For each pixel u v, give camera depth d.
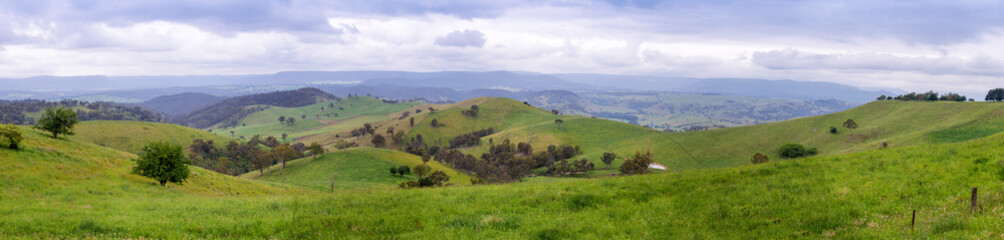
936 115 176.12
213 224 19.83
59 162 43.22
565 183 29.03
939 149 25.73
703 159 188.75
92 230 18.64
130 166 52.91
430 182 92.88
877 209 18.42
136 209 24.52
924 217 16.41
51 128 56.59
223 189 56.44
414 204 24.17
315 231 19.45
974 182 19.62
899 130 174.12
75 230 18.58
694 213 20.64
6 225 18.78
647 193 24.89
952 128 149.38
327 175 135.62
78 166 44.28
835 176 24.00
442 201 24.70
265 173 154.62
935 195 19.05
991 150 23.12
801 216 18.69
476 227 19.70
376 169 141.62
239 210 23.33
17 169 36.97
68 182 38.25
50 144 48.47
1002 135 26.81
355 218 21.31
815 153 169.75
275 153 159.12
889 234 15.19
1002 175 19.66
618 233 18.64
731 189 23.91
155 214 22.52
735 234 17.61
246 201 26.88
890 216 17.45
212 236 18.31
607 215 21.36
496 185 31.05
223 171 186.50
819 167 26.38
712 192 23.67
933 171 21.98
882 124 183.88
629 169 145.75
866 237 15.38
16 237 17.34
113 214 22.58
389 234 19.11
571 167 193.50
